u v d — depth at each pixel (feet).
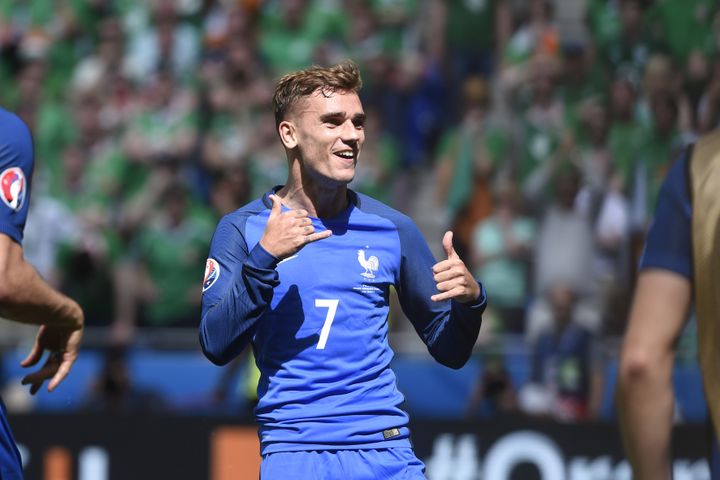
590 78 120.06
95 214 108.27
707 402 27.58
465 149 113.70
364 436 40.75
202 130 115.44
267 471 40.70
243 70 119.14
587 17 124.77
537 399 92.32
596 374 93.04
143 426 79.51
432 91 122.42
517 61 121.70
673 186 27.84
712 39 121.60
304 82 41.45
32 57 124.57
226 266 41.42
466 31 125.49
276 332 41.14
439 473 80.48
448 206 112.88
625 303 99.91
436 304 42.98
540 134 114.11
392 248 42.50
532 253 104.47
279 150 114.01
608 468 79.97
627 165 111.65
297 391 40.91
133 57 126.00
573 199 105.50
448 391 93.61
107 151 115.14
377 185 113.70
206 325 39.83
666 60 116.57
